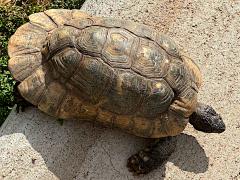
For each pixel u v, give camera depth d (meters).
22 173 0.46
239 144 0.51
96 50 0.43
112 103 0.44
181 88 0.45
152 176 0.49
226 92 0.53
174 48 0.46
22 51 0.46
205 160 0.50
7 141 0.46
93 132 0.49
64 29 0.45
